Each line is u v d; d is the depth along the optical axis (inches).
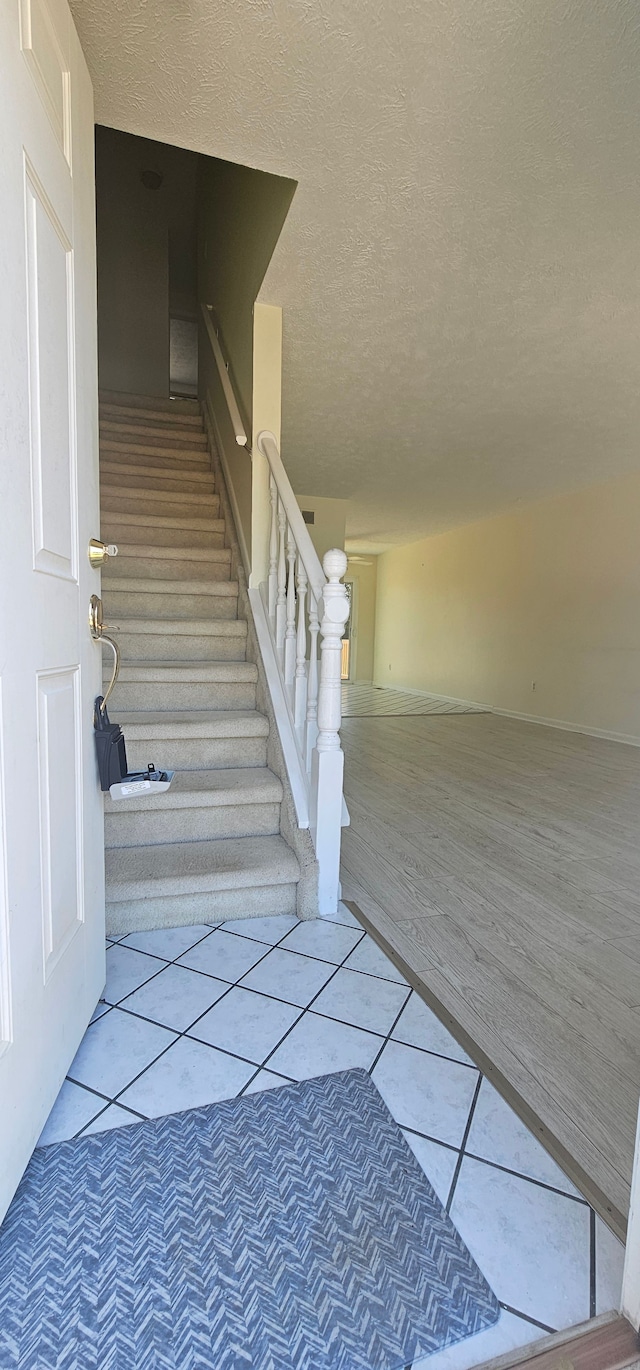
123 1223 35.8
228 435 134.2
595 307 102.0
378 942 69.6
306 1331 30.6
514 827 115.9
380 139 65.7
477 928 75.0
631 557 209.0
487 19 51.3
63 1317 30.8
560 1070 50.7
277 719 87.0
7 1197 34.0
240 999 57.9
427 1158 41.4
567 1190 39.5
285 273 93.7
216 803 79.0
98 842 53.9
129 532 130.3
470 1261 34.5
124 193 200.1
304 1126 43.4
